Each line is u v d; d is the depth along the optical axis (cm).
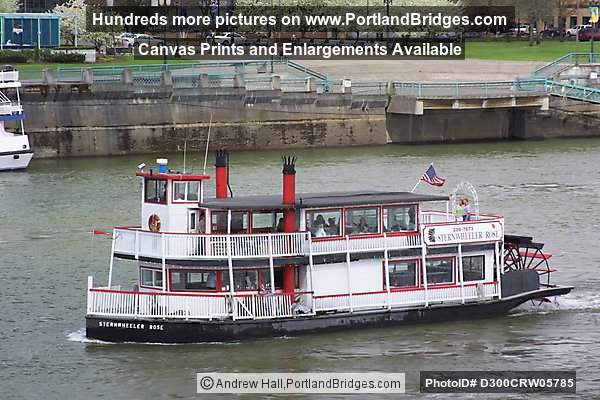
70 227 17712
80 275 15000
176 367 11731
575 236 17212
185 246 12250
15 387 11331
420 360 11988
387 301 12788
